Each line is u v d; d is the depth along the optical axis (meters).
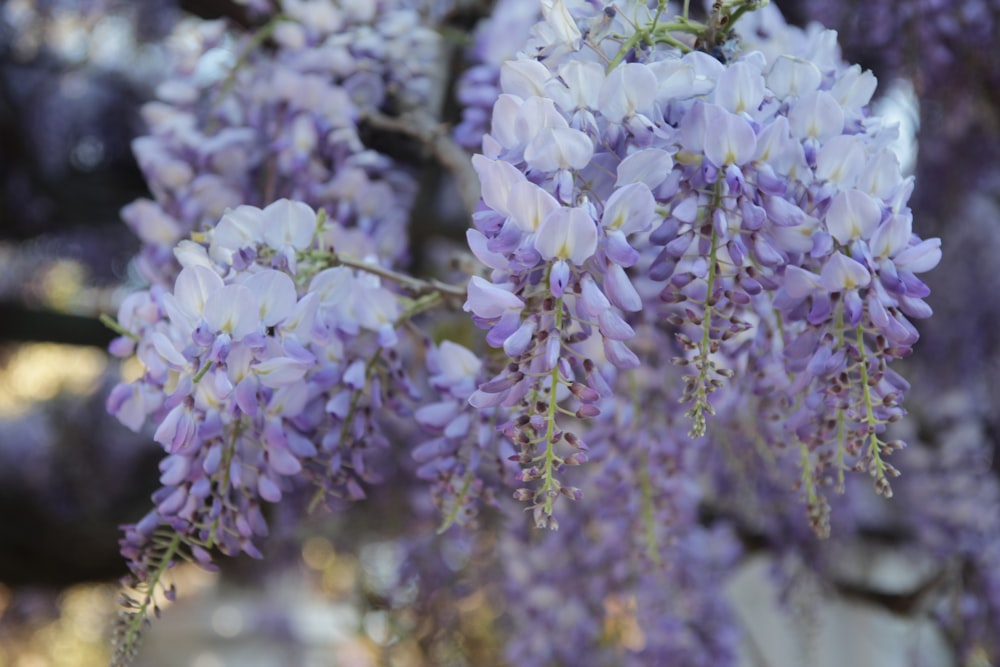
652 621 1.52
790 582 1.84
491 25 1.22
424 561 1.59
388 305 1.00
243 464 0.98
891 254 0.90
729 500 1.65
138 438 2.71
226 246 0.97
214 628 3.58
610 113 0.90
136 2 2.22
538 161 0.88
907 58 1.51
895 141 0.94
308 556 2.29
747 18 1.02
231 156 1.19
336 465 0.99
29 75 2.49
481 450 1.00
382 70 1.23
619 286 0.87
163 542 0.98
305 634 3.61
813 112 0.91
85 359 3.29
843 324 0.90
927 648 2.28
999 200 2.21
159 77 2.56
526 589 1.47
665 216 0.94
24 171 2.47
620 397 1.11
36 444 2.66
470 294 0.87
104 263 2.69
